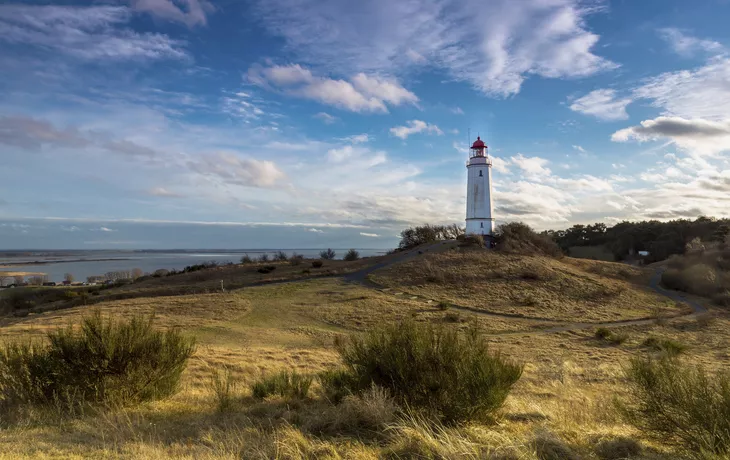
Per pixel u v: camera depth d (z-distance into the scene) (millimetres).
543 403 10016
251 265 73188
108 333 8477
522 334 33438
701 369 6398
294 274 59781
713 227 93562
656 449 5879
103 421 6824
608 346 29375
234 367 16922
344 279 55062
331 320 35750
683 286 55219
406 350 7805
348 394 8125
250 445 5445
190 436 6102
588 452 5500
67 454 5117
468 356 7660
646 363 7297
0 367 8188
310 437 5887
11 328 26312
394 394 7637
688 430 5828
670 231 101188
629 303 46312
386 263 63344
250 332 30500
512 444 5176
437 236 87625
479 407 7051
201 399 9406
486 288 49375
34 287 76188
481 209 73125
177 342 9531
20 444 5500
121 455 5090
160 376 8914
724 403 5648
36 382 8070
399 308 39969
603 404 9641
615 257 104938
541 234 77125
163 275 76125
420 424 6312
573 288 50406
